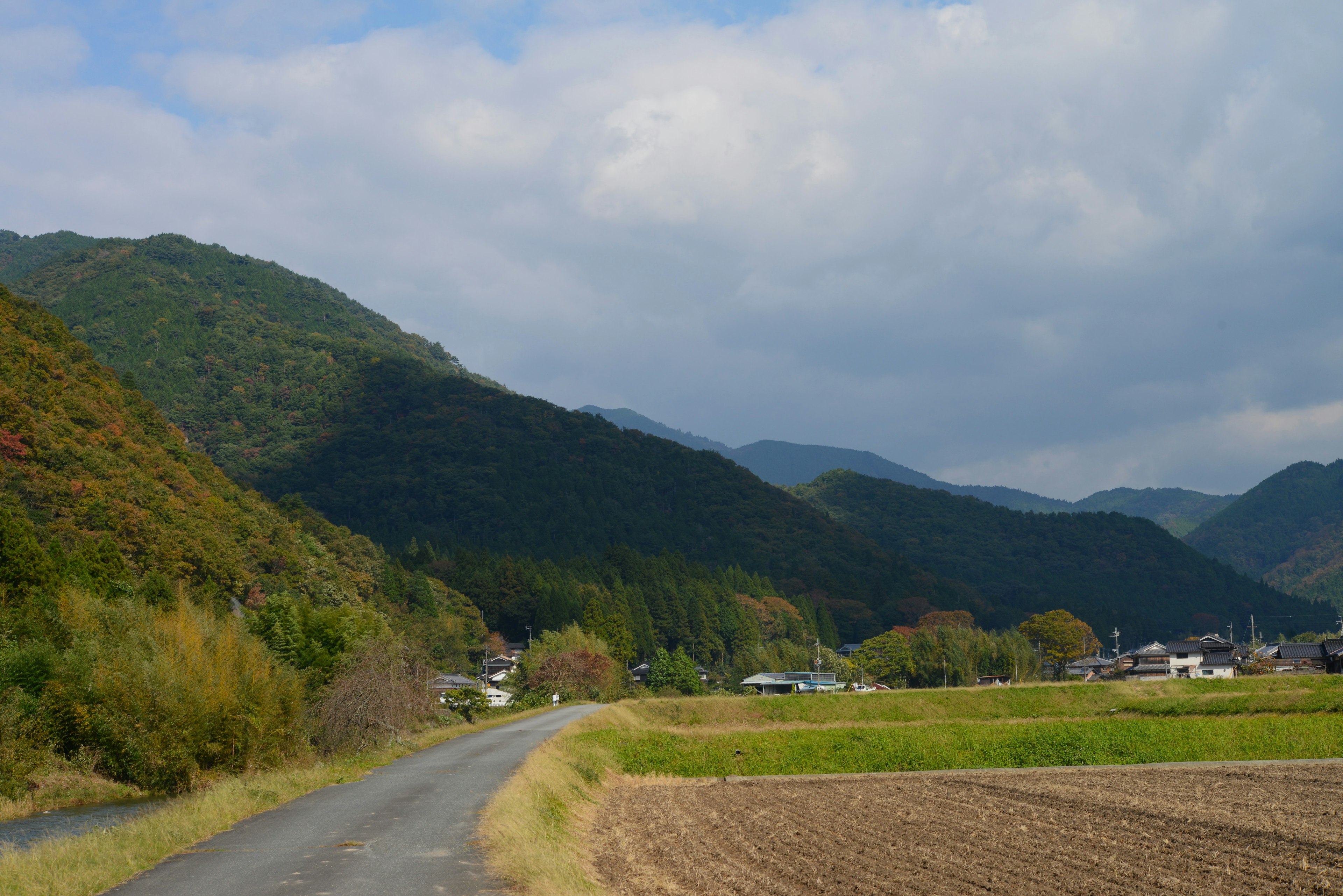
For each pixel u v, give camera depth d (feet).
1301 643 339.16
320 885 41.27
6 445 233.96
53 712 98.32
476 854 47.52
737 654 471.62
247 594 275.59
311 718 115.34
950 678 399.44
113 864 43.91
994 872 61.21
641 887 52.44
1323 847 67.92
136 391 372.99
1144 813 82.84
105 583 162.50
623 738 139.33
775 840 71.77
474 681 313.32
